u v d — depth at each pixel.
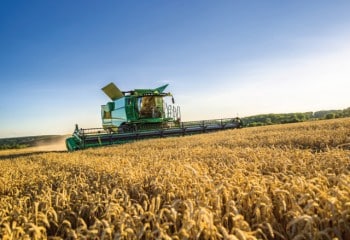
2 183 7.34
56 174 8.16
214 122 27.34
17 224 4.05
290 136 14.29
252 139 14.95
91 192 5.51
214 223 3.31
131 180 5.78
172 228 3.58
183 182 4.76
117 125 27.09
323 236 2.96
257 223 3.21
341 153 6.79
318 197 3.31
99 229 3.21
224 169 5.90
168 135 24.30
